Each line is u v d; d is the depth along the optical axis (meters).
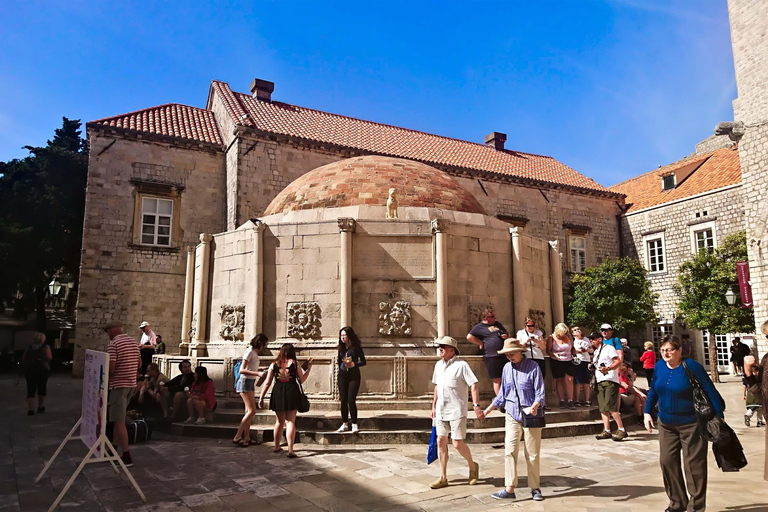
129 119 28.25
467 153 37.81
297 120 31.72
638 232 37.81
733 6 24.69
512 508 6.40
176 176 27.78
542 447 10.08
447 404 7.34
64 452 9.70
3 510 6.38
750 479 7.91
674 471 6.07
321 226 12.67
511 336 13.23
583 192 38.16
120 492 7.05
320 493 6.97
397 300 12.35
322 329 12.23
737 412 15.92
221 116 30.72
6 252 30.06
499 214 34.97
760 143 23.25
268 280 12.72
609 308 30.33
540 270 14.84
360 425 10.46
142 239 26.78
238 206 26.55
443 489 7.14
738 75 24.30
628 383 13.23
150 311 26.27
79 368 24.69
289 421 9.14
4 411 14.84
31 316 40.31
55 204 31.36
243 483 7.44
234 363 12.16
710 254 27.67
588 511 6.26
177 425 11.08
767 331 7.78
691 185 35.00
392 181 15.62
